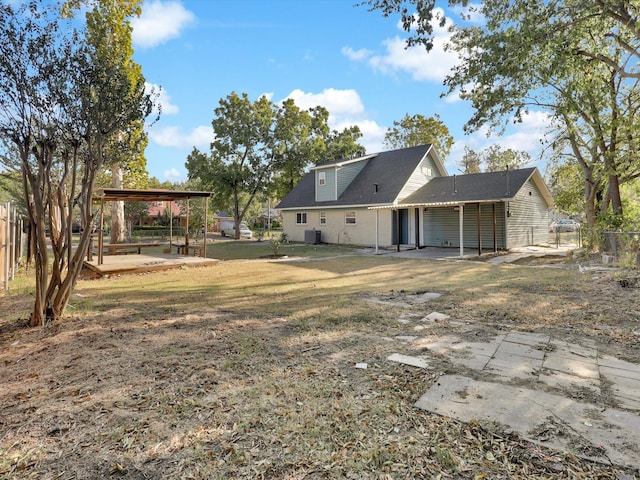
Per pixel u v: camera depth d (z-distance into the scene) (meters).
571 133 14.26
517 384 3.16
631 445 2.24
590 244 12.74
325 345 4.29
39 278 5.29
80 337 4.69
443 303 6.40
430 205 15.34
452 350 4.04
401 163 21.12
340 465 2.15
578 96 11.76
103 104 5.20
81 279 10.04
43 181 5.34
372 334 4.70
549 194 19.59
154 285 8.98
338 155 31.33
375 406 2.82
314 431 2.50
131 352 4.10
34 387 3.28
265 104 28.69
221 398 3.00
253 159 28.92
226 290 8.17
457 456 2.19
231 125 28.31
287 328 5.04
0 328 5.21
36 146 5.07
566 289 7.23
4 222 8.65
